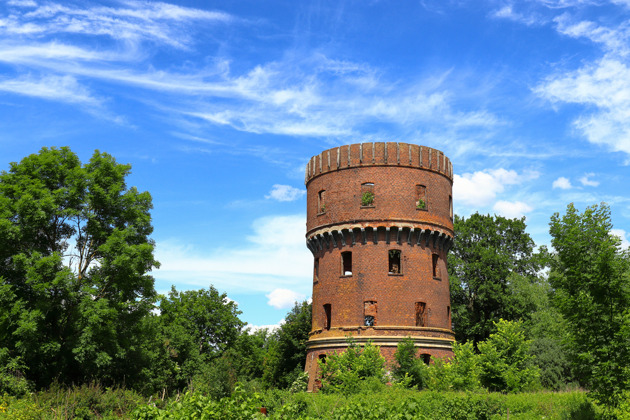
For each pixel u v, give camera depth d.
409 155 46.47
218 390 48.72
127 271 38.09
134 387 40.50
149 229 42.50
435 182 47.56
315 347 45.66
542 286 65.25
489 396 29.97
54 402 30.94
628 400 20.84
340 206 46.31
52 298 37.00
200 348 69.56
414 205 45.72
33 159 39.31
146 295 41.34
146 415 16.30
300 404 28.95
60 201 38.03
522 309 61.62
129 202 41.16
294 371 60.09
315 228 47.88
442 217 47.28
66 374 38.44
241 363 72.12
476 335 66.25
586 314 21.64
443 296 46.50
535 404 28.84
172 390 51.66
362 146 46.66
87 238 40.34
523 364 42.84
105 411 31.61
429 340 43.44
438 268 47.25
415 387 37.59
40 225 37.53
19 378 33.16
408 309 43.91
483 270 64.12
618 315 21.59
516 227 66.50
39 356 36.78
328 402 30.34
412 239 45.47
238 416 15.45
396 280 44.28
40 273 35.34
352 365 39.03
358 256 45.19
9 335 36.25
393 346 42.59
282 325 66.31
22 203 36.34
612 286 21.53
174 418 15.50
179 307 71.12
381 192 45.53
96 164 41.22
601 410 23.39
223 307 72.56
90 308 35.78
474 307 67.00
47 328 37.78
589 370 21.81
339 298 45.09
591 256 22.55
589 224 22.89
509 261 64.62
